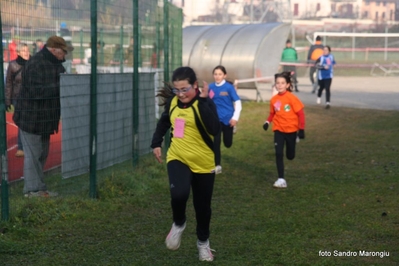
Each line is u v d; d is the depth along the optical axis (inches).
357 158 592.7
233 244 323.0
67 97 400.5
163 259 298.2
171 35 640.4
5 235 326.3
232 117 512.1
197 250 313.3
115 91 468.4
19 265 286.4
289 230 349.4
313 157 603.2
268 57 1127.6
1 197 346.3
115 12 493.0
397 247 319.9
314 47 1323.8
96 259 296.8
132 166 503.5
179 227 286.0
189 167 287.3
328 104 1019.9
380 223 363.3
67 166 404.2
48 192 399.2
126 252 308.2
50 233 337.4
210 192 292.2
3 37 369.4
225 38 1141.7
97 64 459.2
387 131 768.3
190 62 1148.5
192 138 285.3
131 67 550.6
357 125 828.6
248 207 404.5
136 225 358.3
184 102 284.4
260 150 647.8
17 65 393.1
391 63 1969.7
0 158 343.3
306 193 446.9
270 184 481.4
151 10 571.8
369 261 298.2
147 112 548.7
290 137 471.5
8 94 396.5
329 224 360.8
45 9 395.5
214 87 513.7
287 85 470.6
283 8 2391.7
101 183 435.8
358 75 1855.3
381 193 442.3
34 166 390.9
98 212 384.2
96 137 420.2
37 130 388.8
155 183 467.2
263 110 1008.9
